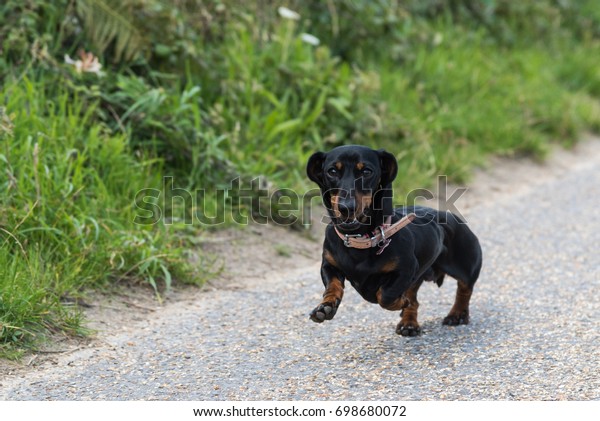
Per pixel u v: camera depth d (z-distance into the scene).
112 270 7.56
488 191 11.30
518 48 15.34
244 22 11.34
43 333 6.52
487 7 15.20
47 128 8.27
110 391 5.76
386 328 6.91
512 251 8.98
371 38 12.67
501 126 12.77
